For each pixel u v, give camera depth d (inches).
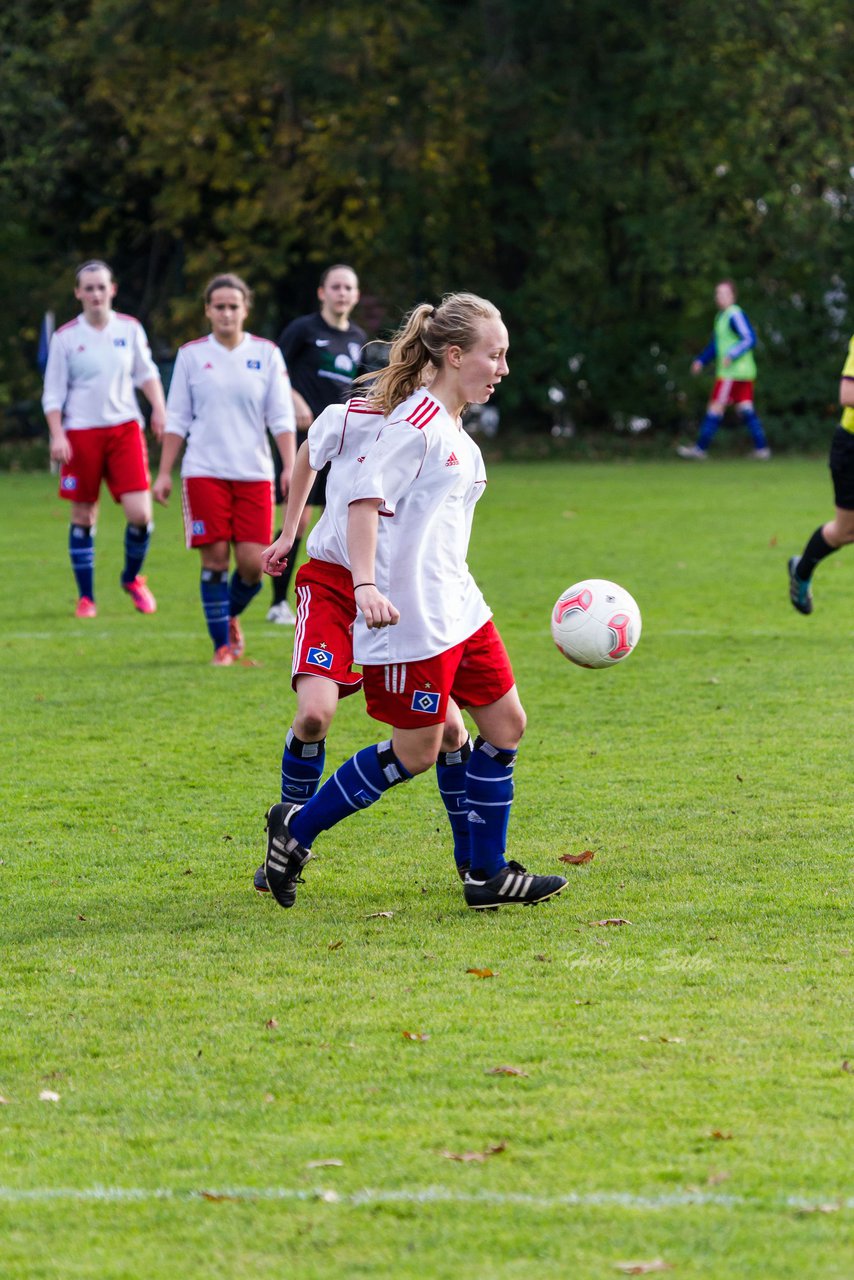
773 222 3897.6
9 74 3678.6
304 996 579.5
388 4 3649.1
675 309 4121.6
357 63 3570.4
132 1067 515.8
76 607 1656.0
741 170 3838.6
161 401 1546.5
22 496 2888.8
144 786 933.8
